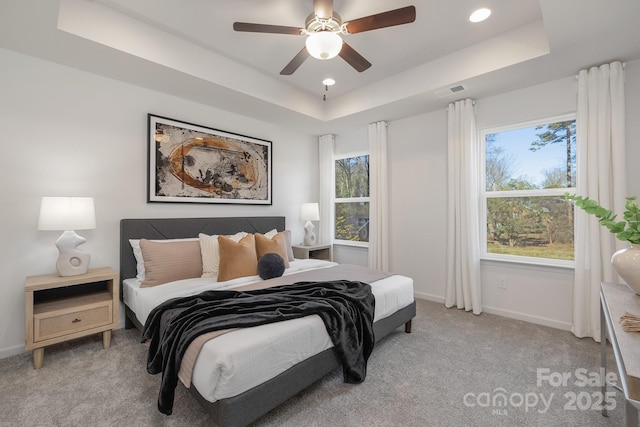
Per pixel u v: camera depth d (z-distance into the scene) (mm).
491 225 3375
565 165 2900
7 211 2291
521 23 2420
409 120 3939
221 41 2658
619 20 1925
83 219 2293
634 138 2463
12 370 2070
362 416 1627
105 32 2195
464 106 3316
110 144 2775
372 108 3582
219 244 2758
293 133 4547
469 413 1657
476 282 3229
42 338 2098
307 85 3615
